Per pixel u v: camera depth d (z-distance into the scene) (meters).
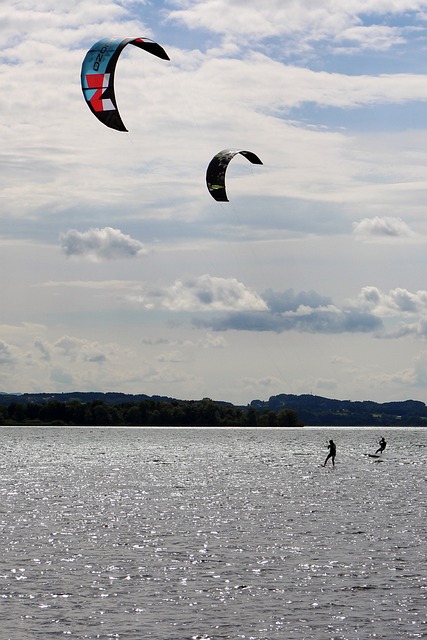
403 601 43.44
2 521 70.94
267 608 42.16
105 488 104.00
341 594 44.84
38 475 128.50
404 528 66.75
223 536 62.97
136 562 52.97
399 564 52.25
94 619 40.25
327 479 118.94
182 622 39.81
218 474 130.38
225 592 45.31
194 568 51.16
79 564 52.31
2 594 44.69
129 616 40.78
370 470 140.38
